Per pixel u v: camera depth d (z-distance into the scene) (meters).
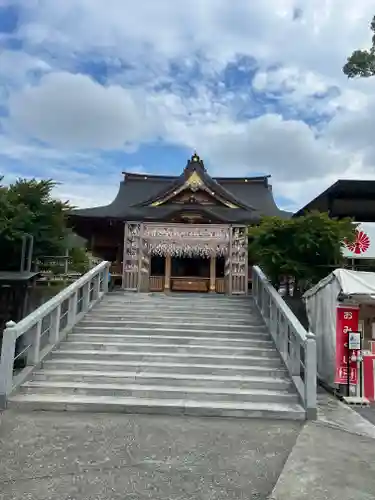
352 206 13.40
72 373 7.71
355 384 7.71
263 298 10.87
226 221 15.91
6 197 10.19
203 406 6.65
